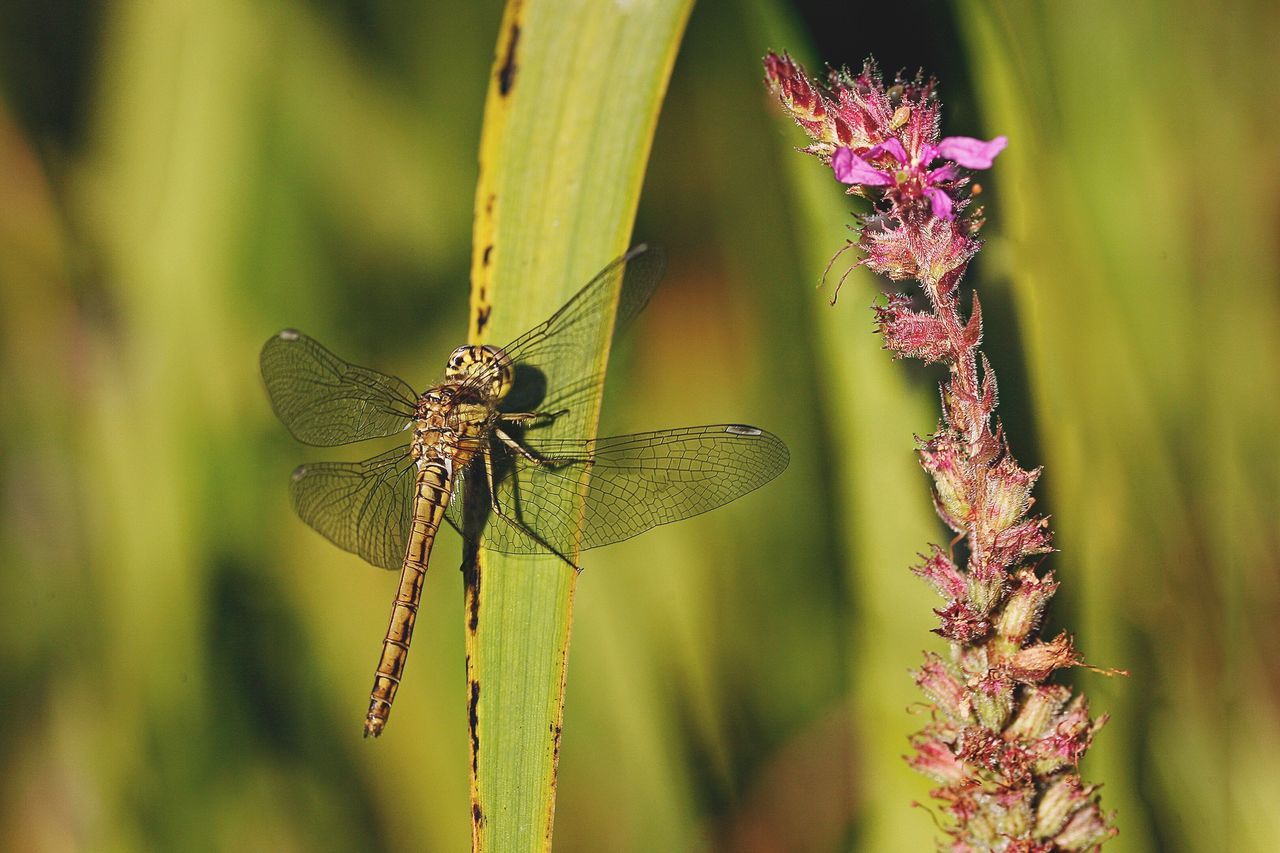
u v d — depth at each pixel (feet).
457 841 2.46
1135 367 2.42
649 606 2.46
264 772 2.46
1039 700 2.31
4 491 2.47
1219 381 2.42
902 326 2.31
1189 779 2.40
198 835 2.46
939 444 2.31
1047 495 2.41
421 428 2.44
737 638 2.45
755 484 2.42
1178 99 2.43
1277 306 2.42
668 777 2.45
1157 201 2.42
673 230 2.47
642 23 2.37
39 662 2.47
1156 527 2.41
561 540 2.36
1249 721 2.41
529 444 2.40
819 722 2.44
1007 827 2.31
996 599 2.31
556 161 2.37
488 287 2.38
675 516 2.42
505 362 2.40
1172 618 2.41
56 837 2.46
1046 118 2.43
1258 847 2.40
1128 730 2.41
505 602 2.36
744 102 2.46
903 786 2.43
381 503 2.45
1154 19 2.42
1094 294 2.42
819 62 2.41
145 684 2.47
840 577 2.45
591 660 2.46
